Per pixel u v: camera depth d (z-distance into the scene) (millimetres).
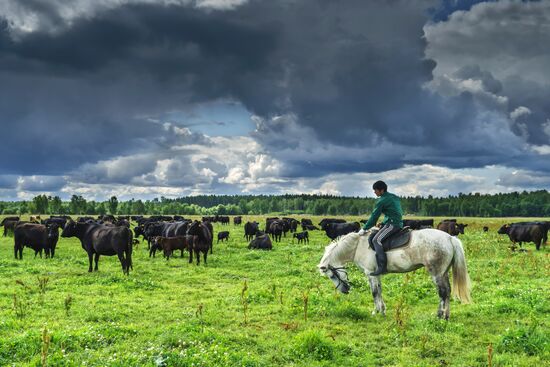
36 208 165125
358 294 14195
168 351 8117
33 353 8133
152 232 31875
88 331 9227
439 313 10711
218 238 36656
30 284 15633
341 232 40656
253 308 12375
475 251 26531
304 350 8586
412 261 10969
